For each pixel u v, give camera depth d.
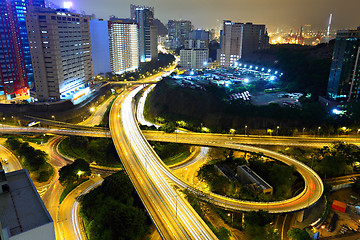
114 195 101.06
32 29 197.00
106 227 87.88
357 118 169.62
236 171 131.12
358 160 127.44
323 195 106.19
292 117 171.75
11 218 53.94
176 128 185.88
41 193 119.94
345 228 90.62
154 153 134.88
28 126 186.62
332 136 160.25
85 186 124.19
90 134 166.50
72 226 96.94
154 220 84.25
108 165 147.62
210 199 96.81
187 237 77.00
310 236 84.06
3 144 164.38
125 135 163.25
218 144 147.00
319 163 124.56
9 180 67.44
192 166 145.25
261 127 173.50
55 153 159.50
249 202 94.44
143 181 108.75
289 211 88.94
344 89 183.25
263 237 82.12
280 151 142.25
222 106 188.88
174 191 101.50
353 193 110.12
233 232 91.00
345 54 174.62
